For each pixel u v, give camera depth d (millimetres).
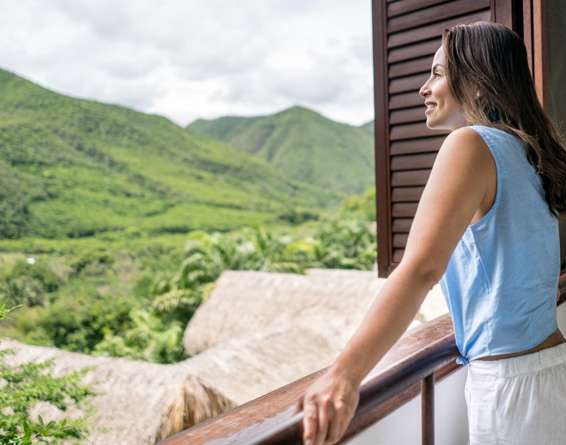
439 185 816
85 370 2586
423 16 2689
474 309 961
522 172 902
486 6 2469
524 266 907
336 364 680
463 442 1538
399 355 1021
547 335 961
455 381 1496
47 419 3686
